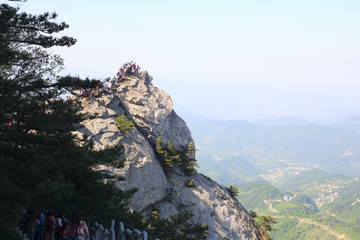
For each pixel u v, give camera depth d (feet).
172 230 162.20
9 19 57.72
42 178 51.96
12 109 56.13
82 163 59.00
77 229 50.39
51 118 66.90
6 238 41.86
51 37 67.92
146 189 186.91
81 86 71.82
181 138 256.11
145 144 199.82
